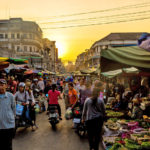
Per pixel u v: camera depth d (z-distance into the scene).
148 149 4.07
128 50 4.45
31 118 6.76
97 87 4.46
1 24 53.16
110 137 5.13
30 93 6.79
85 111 4.40
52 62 90.75
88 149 4.85
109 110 7.92
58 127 7.22
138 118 6.18
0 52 21.77
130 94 8.14
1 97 3.81
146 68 3.92
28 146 5.11
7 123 3.78
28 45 52.41
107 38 52.97
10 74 15.20
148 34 4.00
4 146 3.80
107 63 5.29
